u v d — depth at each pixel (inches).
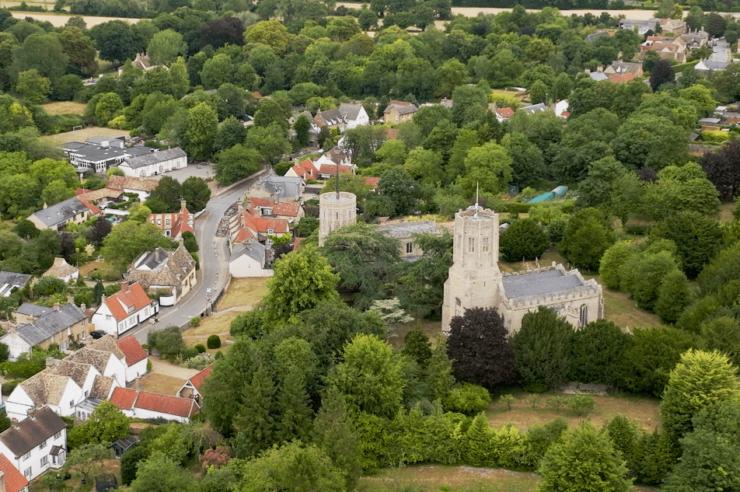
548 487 5177.2
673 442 5595.5
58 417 6599.4
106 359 7342.5
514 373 6678.2
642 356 6496.1
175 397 6998.0
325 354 6569.9
